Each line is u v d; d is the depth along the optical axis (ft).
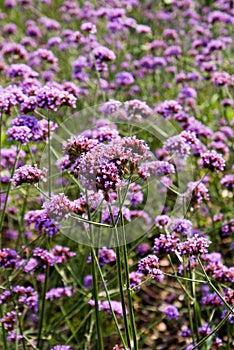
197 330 11.74
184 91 20.29
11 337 12.29
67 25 28.04
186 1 26.76
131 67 23.35
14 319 12.08
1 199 16.37
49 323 14.97
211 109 22.34
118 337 15.10
